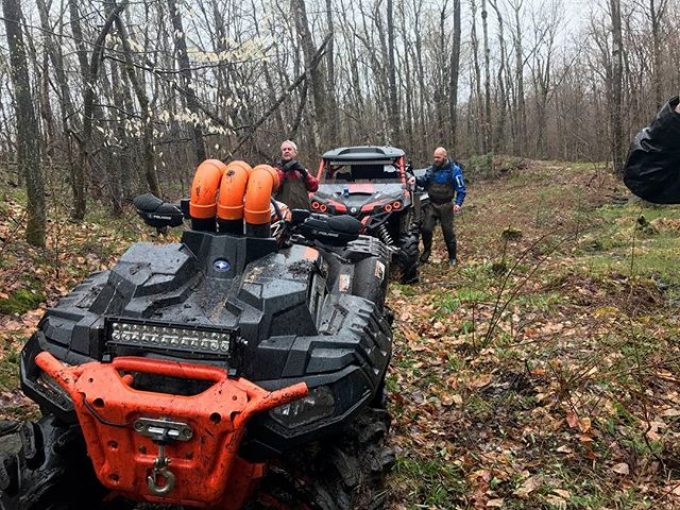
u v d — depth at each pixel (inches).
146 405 97.2
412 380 219.8
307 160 605.3
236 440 98.9
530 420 193.3
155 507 132.5
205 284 123.7
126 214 452.8
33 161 300.2
